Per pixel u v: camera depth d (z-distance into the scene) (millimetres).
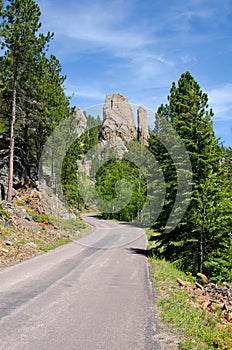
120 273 12297
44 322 6473
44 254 16062
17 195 27953
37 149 35406
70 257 15641
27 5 25094
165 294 9422
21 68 26672
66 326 6285
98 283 10352
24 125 33156
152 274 12578
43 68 27812
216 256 19188
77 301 8109
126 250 20141
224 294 12648
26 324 6328
